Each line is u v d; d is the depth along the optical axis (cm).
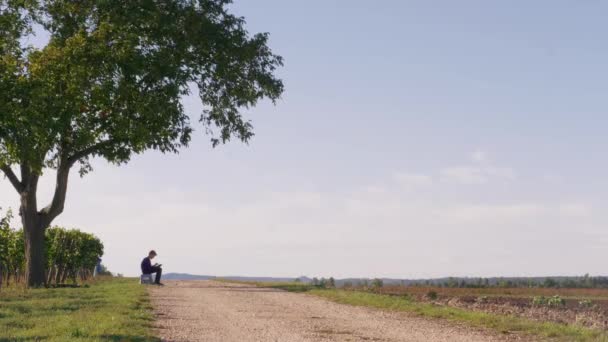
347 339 1459
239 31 3709
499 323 1727
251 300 2556
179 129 3581
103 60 3234
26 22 3341
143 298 2434
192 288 3347
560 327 1647
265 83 3797
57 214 3572
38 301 2266
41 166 3148
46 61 3122
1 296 2511
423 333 1578
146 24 3391
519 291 4306
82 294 2675
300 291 3225
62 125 3155
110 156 3509
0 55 3134
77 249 4506
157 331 1509
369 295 2688
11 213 3409
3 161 3225
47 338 1319
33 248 3488
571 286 5194
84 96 3284
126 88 3262
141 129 3328
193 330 1559
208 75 3738
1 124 2739
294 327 1666
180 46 3481
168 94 3378
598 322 1834
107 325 1525
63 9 3344
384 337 1502
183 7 3544
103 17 3353
